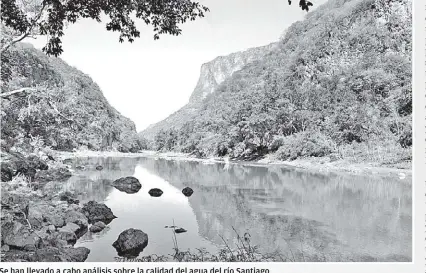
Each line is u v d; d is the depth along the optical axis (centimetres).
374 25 7781
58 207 1477
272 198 2070
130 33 913
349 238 1227
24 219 1153
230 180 3078
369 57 6662
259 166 4841
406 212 1653
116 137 11294
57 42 973
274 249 1104
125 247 1049
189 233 1282
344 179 2991
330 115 5456
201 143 8156
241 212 1669
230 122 7419
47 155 3497
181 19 886
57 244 1030
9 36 1133
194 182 2947
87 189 2361
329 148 4653
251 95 8069
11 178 2175
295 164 4822
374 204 1842
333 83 6488
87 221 1381
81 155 6975
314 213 1641
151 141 17062
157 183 2888
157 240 1180
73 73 11388
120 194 2214
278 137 5753
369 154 4047
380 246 1141
